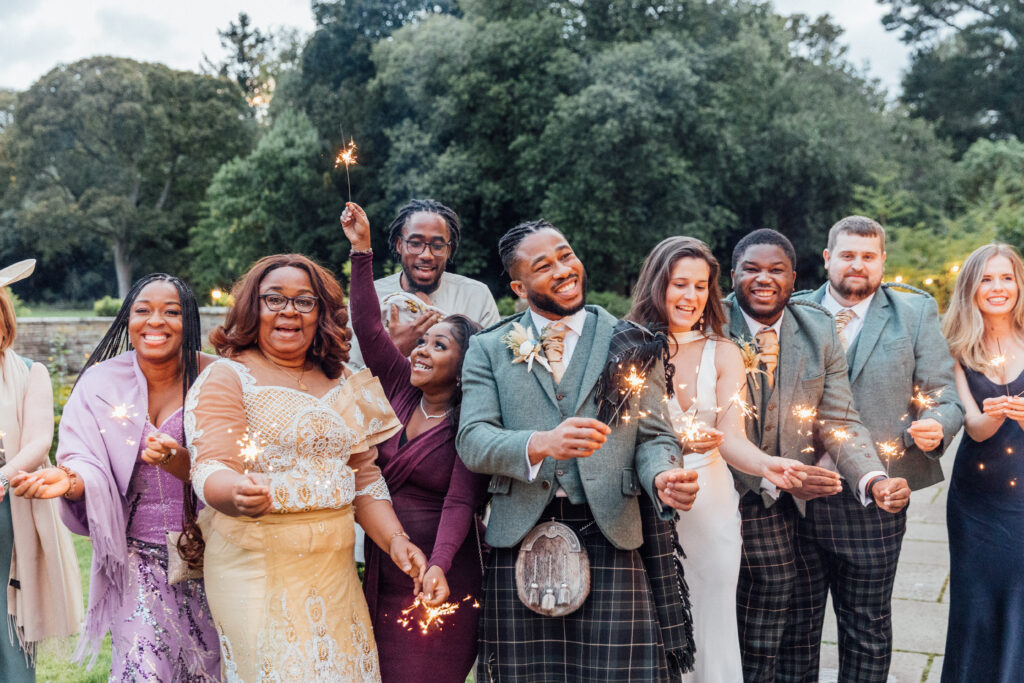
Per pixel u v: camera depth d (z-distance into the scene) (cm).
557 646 254
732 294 329
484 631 259
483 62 2264
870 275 331
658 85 2069
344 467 247
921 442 294
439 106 2309
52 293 4531
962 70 3381
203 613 264
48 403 305
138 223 4241
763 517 311
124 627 259
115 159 4209
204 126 4181
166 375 274
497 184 2283
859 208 2361
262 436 234
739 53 2241
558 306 261
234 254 2855
